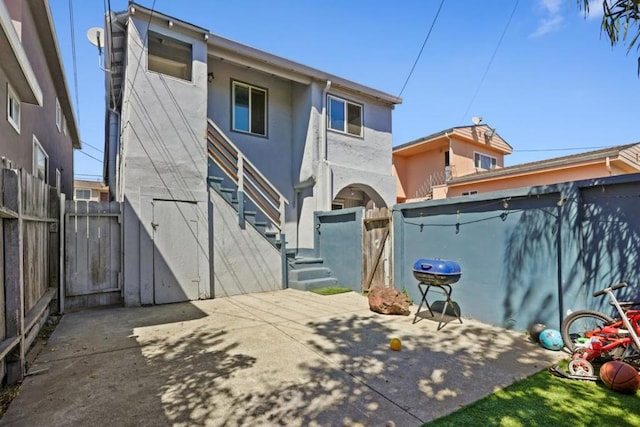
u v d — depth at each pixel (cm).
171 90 689
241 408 266
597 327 376
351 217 799
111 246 632
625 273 376
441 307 587
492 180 1299
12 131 486
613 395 287
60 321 523
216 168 830
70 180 1295
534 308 454
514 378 321
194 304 649
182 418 251
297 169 975
